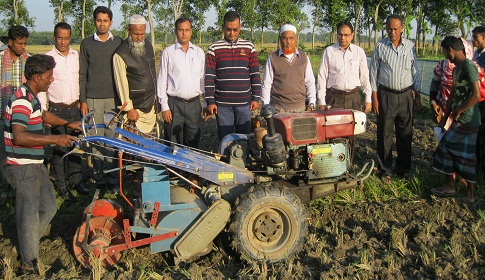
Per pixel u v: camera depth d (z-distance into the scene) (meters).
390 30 5.84
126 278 3.78
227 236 4.20
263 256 4.14
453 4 38.34
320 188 4.66
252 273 3.98
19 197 4.03
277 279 3.89
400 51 5.93
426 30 34.84
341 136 4.65
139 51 5.29
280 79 5.66
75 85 5.75
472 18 30.00
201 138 8.73
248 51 5.77
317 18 45.56
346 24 5.85
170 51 5.69
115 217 4.34
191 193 4.41
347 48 5.99
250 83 5.91
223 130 5.93
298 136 4.50
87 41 5.64
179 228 4.14
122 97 5.36
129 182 6.29
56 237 4.80
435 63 12.80
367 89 6.12
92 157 5.79
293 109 5.72
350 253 4.39
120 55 5.27
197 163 4.25
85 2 44.97
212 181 4.32
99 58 5.63
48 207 4.22
